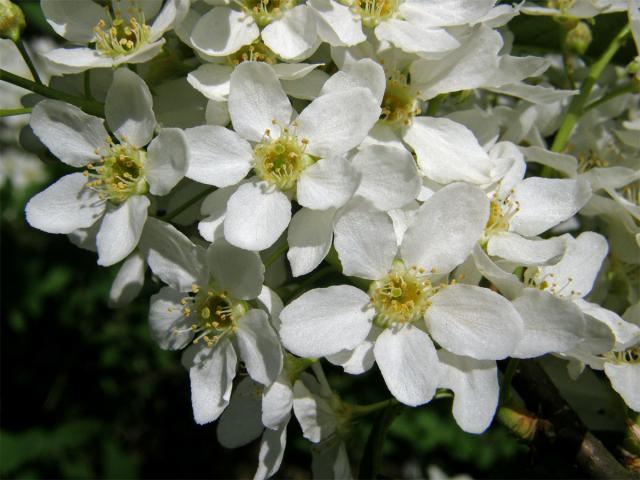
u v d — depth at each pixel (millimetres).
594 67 62
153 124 50
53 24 54
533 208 53
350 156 49
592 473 51
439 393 53
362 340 47
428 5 53
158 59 55
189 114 54
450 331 47
